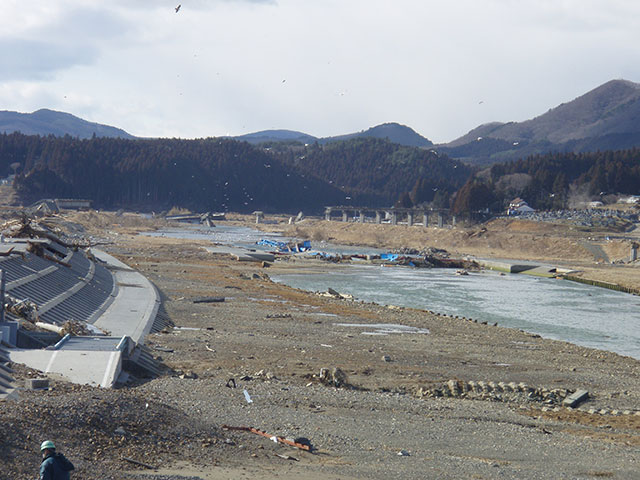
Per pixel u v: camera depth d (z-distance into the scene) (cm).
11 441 2150
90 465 2152
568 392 4566
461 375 4962
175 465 2323
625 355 6569
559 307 10088
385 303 9988
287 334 6309
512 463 2920
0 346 4075
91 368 3822
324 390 4175
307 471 2456
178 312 7294
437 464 2784
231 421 3203
